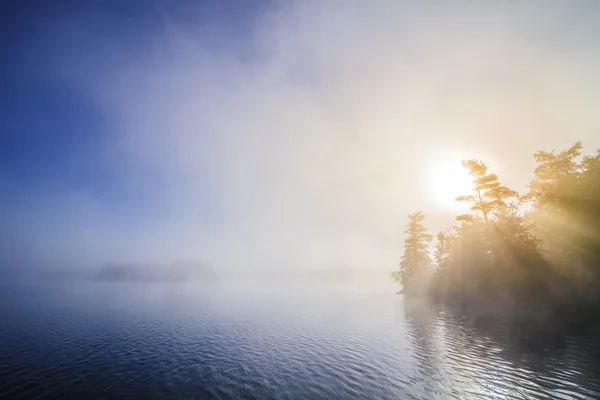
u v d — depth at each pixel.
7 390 19.59
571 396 15.89
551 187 46.84
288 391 18.47
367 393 17.67
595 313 38.84
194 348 30.20
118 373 22.61
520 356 22.98
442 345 27.83
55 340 34.34
